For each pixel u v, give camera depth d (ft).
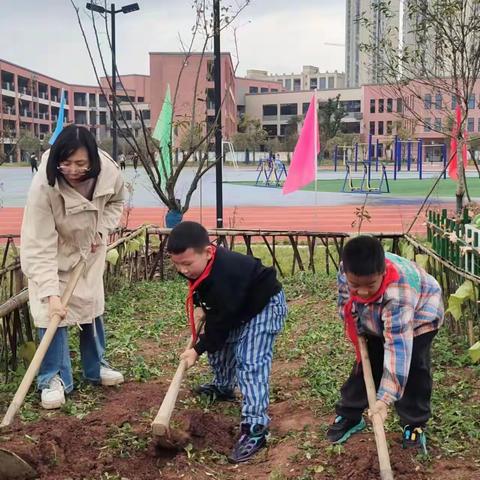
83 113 270.67
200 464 11.53
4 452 10.70
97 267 14.61
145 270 27.96
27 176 137.28
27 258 13.32
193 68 111.75
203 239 11.66
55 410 13.57
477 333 18.08
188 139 43.09
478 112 192.54
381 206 69.62
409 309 10.56
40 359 12.14
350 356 17.20
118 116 42.39
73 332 19.11
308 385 15.37
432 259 21.99
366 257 10.11
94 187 13.67
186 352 12.16
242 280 11.94
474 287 17.72
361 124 262.47
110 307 22.40
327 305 23.16
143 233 27.61
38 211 13.17
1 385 14.94
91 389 14.88
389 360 10.44
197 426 12.50
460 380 15.31
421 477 10.81
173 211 31.50
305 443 11.94
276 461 11.55
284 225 55.31
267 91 319.68
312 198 81.35
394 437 12.16
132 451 11.76
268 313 12.42
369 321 11.05
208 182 114.21
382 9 33.53
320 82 419.33
